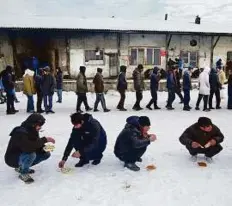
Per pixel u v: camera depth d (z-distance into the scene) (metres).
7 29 20.73
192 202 4.89
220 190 5.29
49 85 12.17
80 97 12.45
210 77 13.01
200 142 6.49
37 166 6.41
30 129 5.50
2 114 12.18
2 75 12.12
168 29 23.77
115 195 5.14
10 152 5.64
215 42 25.34
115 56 23.88
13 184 5.57
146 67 24.38
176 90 13.52
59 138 8.51
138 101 13.11
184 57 25.27
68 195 5.15
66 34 22.55
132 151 6.12
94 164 6.47
